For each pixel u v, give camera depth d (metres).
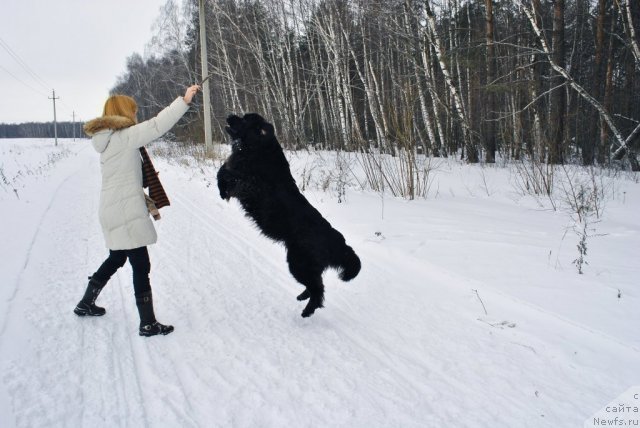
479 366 3.06
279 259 5.39
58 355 2.98
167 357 3.06
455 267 4.65
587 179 10.53
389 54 20.69
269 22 23.27
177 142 26.09
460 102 15.95
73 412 2.43
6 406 2.40
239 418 2.44
